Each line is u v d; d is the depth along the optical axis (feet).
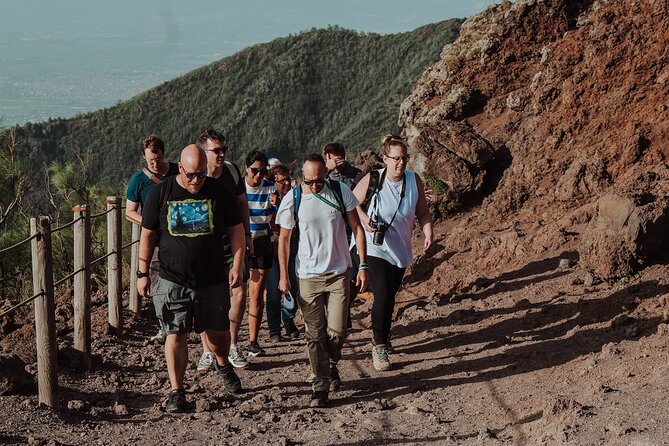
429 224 23.57
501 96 48.62
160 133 588.09
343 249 20.68
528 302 26.86
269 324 28.99
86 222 23.93
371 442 16.65
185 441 17.44
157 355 26.63
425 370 22.71
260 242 26.35
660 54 38.73
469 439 16.30
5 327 27.61
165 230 19.26
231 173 23.32
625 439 13.83
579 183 36.29
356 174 28.07
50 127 546.26
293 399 21.08
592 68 40.78
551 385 19.20
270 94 619.26
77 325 23.93
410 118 52.08
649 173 28.43
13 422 18.07
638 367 18.03
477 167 43.75
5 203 58.54
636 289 24.38
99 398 21.44
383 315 23.13
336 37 641.81
